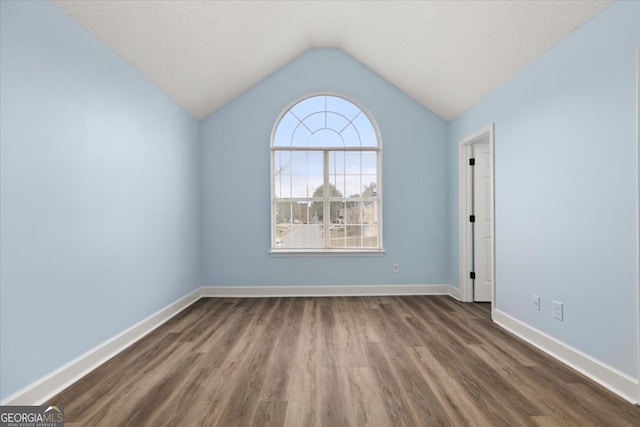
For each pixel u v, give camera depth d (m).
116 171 2.52
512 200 2.89
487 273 3.93
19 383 1.69
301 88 4.31
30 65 1.76
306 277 4.29
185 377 2.06
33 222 1.78
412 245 4.34
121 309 2.57
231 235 4.27
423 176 4.34
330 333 2.85
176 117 3.57
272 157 4.37
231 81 3.87
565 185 2.26
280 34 3.57
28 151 1.75
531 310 2.63
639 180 1.73
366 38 3.75
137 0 2.21
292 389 1.91
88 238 2.21
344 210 4.41
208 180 4.25
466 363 2.24
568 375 2.06
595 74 2.00
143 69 2.84
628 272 1.80
